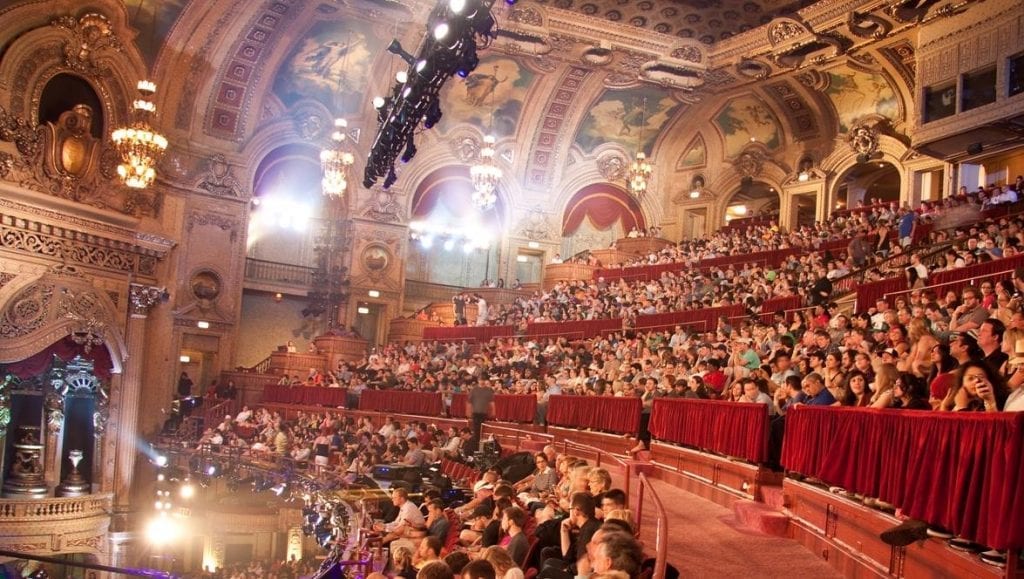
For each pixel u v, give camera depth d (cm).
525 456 1645
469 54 1709
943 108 2805
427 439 2205
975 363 708
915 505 701
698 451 1386
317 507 1980
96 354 2819
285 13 3133
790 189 3812
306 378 3416
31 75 2609
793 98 3684
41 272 2623
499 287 3938
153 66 3034
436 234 4084
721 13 3300
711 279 2941
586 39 3344
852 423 861
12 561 2534
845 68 3338
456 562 769
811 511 966
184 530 2731
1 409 2670
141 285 2958
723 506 1218
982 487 615
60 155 2667
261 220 3734
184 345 3269
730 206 4294
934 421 692
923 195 3312
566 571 777
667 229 4212
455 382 2681
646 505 1202
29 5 2573
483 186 3366
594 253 4084
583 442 1889
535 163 4088
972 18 2711
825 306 2172
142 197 3031
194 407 3150
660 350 2033
